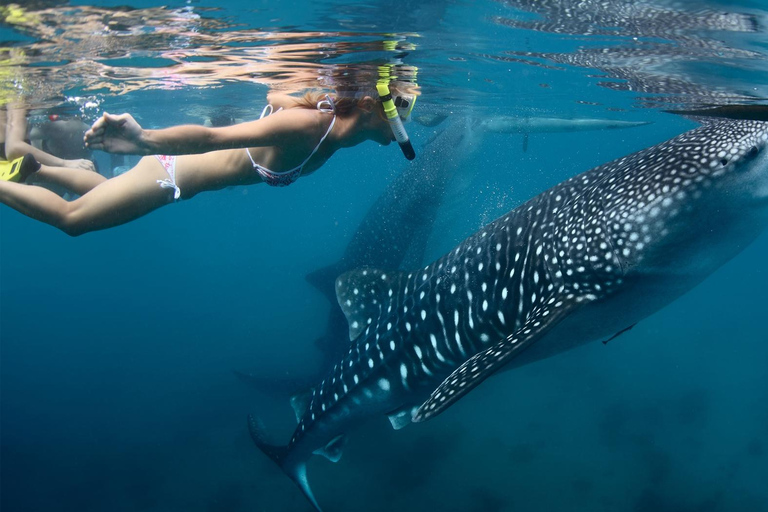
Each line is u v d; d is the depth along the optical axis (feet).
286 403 58.65
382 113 12.16
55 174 12.96
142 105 35.42
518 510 35.58
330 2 15.98
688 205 11.97
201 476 45.03
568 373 57.36
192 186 12.52
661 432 46.16
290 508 37.86
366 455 41.96
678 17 15.56
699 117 15.85
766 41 16.76
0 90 26.66
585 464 40.47
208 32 18.79
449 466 40.01
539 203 14.82
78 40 19.35
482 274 15.15
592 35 18.56
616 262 12.76
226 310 173.06
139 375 89.45
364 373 17.62
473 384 11.12
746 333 97.40
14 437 64.75
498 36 19.56
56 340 161.27
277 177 12.17
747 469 41.22
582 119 39.22
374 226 32.81
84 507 44.42
